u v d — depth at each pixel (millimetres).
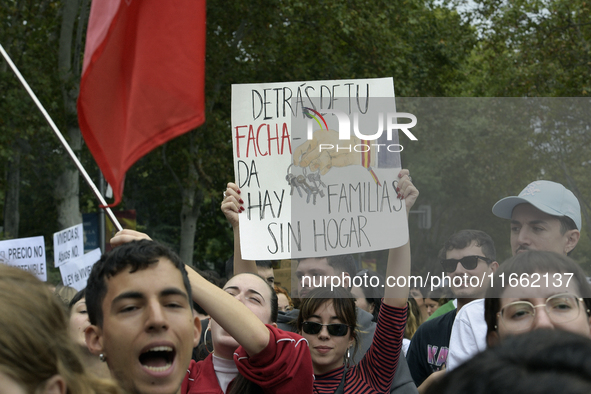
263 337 2209
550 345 864
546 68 18594
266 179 3158
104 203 3271
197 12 3943
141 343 1729
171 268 1817
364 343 3576
